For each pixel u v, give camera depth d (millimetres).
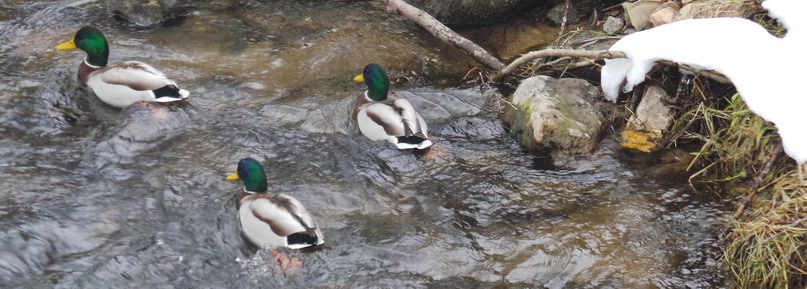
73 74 13805
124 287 9406
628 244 10312
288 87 13742
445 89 13805
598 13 15039
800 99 9734
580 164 11852
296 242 9805
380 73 12750
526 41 14945
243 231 10172
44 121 12484
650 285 9672
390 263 9906
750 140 11031
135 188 11094
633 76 11586
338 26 15664
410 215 10836
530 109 12383
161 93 12883
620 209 10930
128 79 12836
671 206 10961
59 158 11633
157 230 10312
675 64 11609
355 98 13438
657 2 13766
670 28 11445
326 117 12914
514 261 10039
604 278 9773
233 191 11156
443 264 9945
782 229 9141
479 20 15516
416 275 9766
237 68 14219
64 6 15984
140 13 15586
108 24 15461
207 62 14383
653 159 11891
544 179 11578
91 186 11062
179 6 16062
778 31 11508
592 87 12836
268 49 14836
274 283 9539
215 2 16359
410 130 11922
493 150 12250
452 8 15422
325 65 14445
